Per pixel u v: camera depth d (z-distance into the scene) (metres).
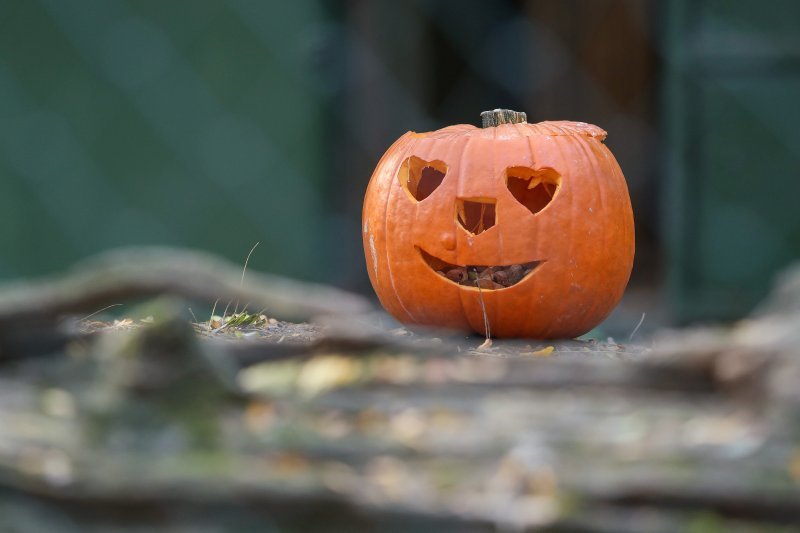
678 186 13.50
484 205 8.52
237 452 2.98
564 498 2.86
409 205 7.91
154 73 11.40
